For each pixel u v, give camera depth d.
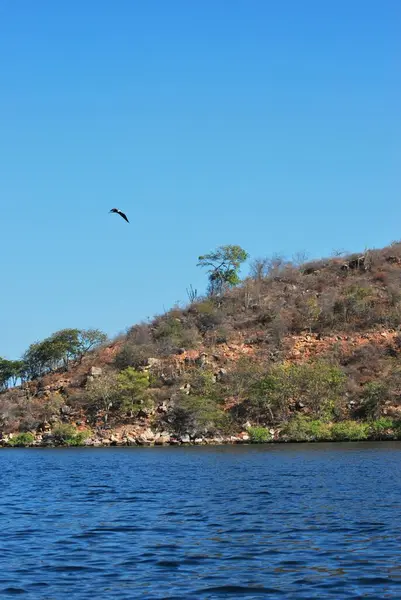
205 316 110.88
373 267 118.75
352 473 43.84
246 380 88.62
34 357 113.00
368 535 23.84
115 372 97.94
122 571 19.81
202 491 37.19
